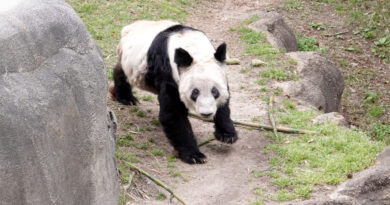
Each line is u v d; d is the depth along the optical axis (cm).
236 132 1176
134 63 1223
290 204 930
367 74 2292
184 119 1141
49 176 629
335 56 2377
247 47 1959
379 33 2570
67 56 664
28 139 595
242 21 2270
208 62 1059
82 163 700
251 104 1466
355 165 1062
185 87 1041
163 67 1111
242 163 1131
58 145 646
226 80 1095
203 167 1120
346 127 1312
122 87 1391
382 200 996
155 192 1009
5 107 573
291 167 1086
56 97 637
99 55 729
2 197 586
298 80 1653
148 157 1143
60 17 665
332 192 983
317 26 2586
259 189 1012
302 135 1236
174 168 1106
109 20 2045
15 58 595
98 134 725
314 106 1535
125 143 1180
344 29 2589
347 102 2109
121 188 979
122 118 1323
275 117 1359
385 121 2016
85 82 688
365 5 2803
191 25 2250
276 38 2128
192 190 1020
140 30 1271
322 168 1070
